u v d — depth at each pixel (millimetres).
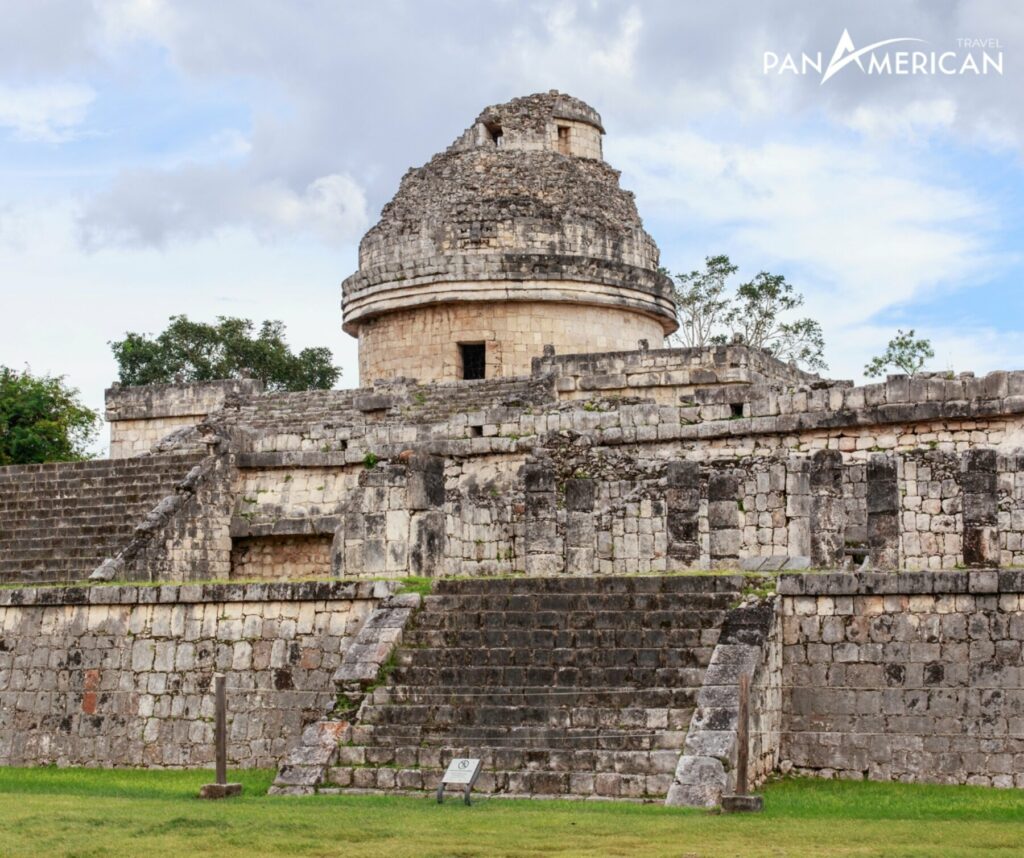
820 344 64312
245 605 25562
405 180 49062
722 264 65125
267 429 42531
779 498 28969
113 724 26047
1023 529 30297
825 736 22359
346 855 15516
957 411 32719
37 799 20203
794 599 22875
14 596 27125
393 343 47781
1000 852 15289
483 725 21500
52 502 37719
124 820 17656
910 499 29594
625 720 20969
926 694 21969
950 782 21641
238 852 15734
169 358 68062
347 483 36594
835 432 34031
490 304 46562
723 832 16656
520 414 36594
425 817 17953
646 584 23438
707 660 21734
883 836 16406
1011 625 21641
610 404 37125
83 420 55406
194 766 25359
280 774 21328
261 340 69750
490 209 46781
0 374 55000
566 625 23016
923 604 22172
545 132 48656
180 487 36031
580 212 47375
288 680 25016
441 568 28922
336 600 24953
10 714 26781
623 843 15953
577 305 46844
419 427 37281
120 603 26391
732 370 40938
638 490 29812
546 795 20047
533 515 29125
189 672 25719
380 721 22016
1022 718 21391
